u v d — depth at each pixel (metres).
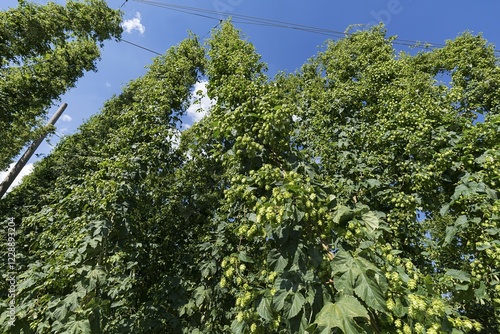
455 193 3.57
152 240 6.66
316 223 2.18
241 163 3.00
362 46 8.51
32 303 3.38
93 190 4.58
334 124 6.23
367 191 4.87
